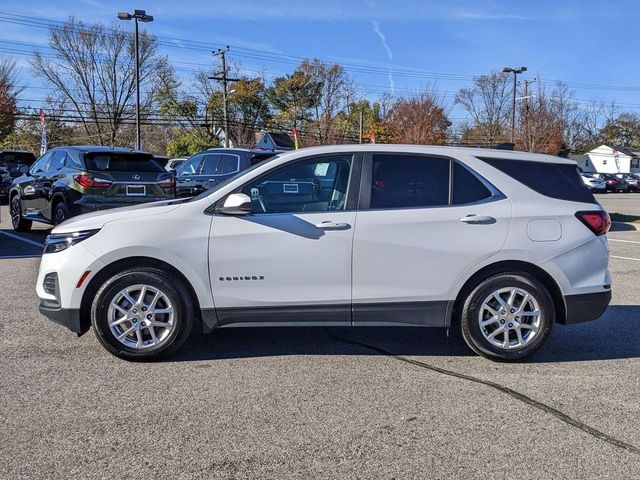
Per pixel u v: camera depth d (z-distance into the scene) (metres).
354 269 4.78
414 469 3.26
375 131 54.59
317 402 4.12
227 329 5.84
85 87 56.12
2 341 5.32
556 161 5.12
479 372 4.75
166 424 3.75
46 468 3.21
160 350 4.79
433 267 4.81
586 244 4.94
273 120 66.25
